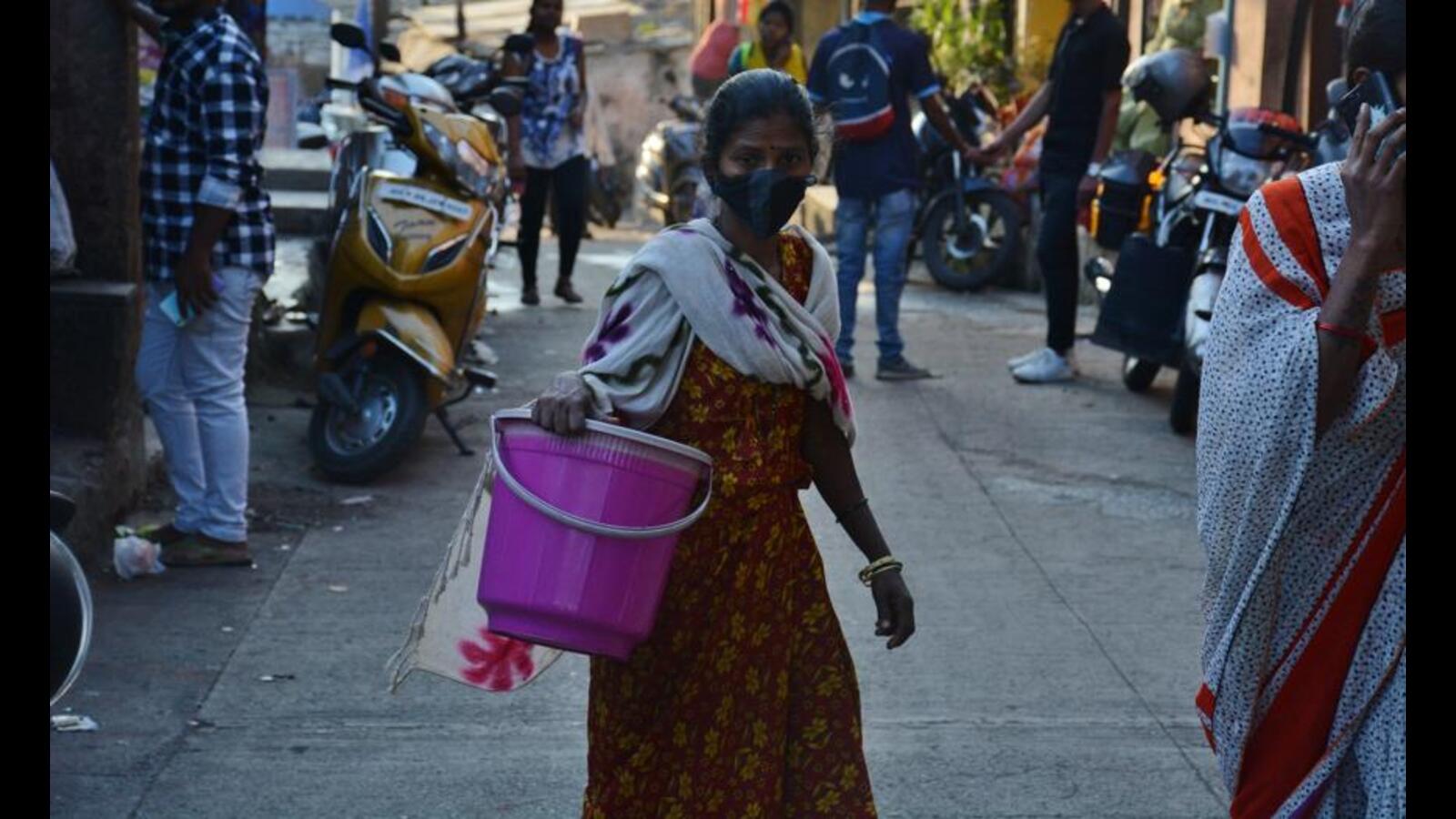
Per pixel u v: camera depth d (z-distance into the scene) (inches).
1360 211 109.5
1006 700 194.7
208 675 198.1
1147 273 327.3
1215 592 118.0
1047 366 372.2
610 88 932.0
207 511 237.3
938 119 370.6
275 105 879.1
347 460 279.9
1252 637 115.7
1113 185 348.2
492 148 297.3
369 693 194.4
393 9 999.0
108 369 247.0
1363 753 114.0
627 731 119.0
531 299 470.6
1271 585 114.8
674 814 119.2
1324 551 114.5
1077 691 197.8
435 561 244.1
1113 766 176.6
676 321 115.7
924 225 511.2
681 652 117.7
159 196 227.1
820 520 267.7
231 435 235.8
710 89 687.1
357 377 283.6
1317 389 111.0
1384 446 112.7
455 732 184.1
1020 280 518.3
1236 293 116.1
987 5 576.4
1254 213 116.5
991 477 293.0
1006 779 172.9
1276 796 116.5
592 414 114.0
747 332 115.1
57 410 247.4
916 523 265.4
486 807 165.3
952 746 181.0
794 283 120.0
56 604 125.0
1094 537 259.4
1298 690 115.4
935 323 451.8
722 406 116.4
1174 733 185.5
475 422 329.1
